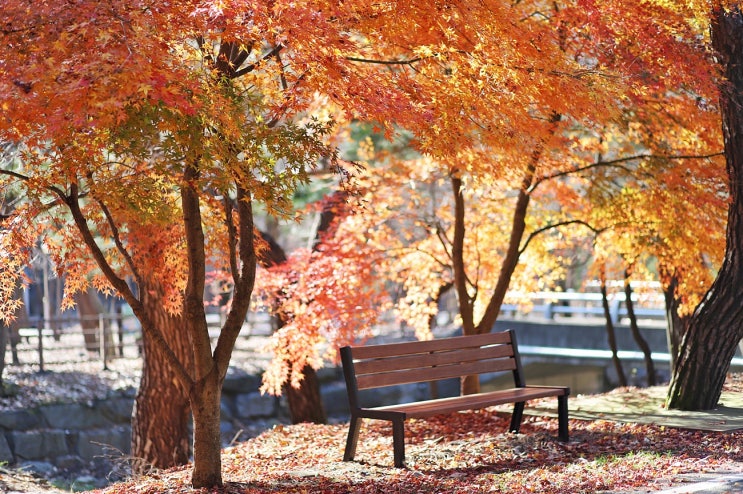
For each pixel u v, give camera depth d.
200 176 6.50
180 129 5.43
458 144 6.94
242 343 22.09
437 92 6.73
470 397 7.89
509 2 7.71
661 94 8.77
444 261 12.50
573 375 20.91
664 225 9.98
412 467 7.16
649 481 5.97
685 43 8.09
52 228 7.44
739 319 8.95
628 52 8.00
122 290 6.62
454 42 6.71
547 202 11.73
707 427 8.02
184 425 11.22
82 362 18.42
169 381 11.04
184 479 7.25
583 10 7.66
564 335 19.56
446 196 13.21
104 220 7.65
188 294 6.75
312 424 10.55
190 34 5.57
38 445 14.77
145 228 7.59
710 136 9.62
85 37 4.90
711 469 6.29
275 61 6.60
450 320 29.45
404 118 5.99
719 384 9.18
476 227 12.48
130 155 6.95
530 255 12.55
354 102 5.88
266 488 6.63
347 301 10.69
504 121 7.28
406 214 11.92
